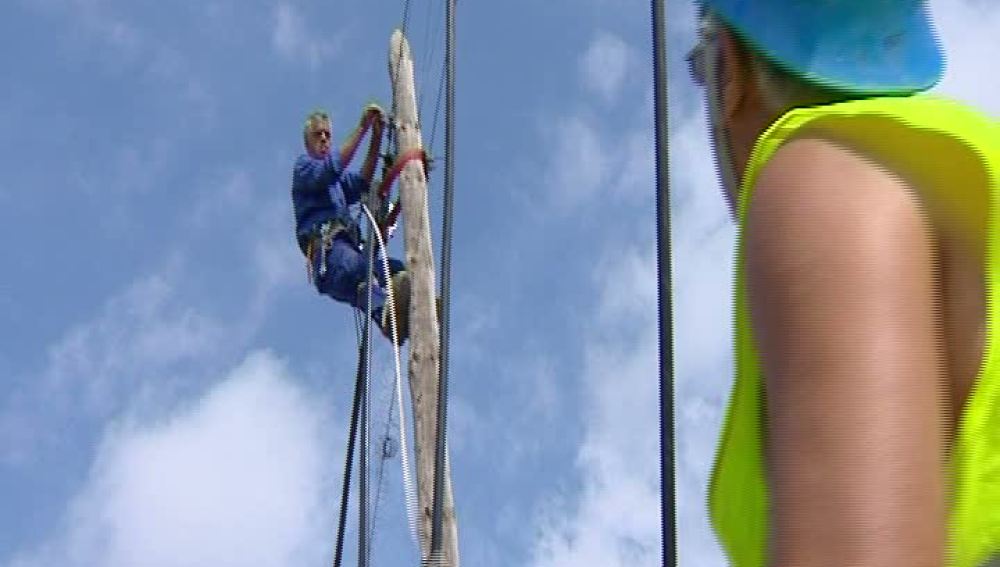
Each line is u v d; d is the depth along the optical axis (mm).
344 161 9828
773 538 1206
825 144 1295
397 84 9727
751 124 1509
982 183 1267
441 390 6102
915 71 1430
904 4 1459
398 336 8891
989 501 1215
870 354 1195
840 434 1177
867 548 1136
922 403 1193
